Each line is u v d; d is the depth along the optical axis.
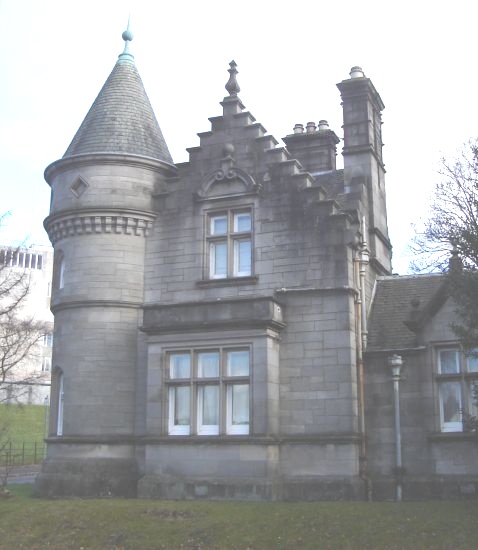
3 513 16.80
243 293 20.30
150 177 22.42
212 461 18.55
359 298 19.88
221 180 21.27
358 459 18.45
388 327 20.30
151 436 19.38
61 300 21.89
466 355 15.28
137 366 21.17
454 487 17.62
